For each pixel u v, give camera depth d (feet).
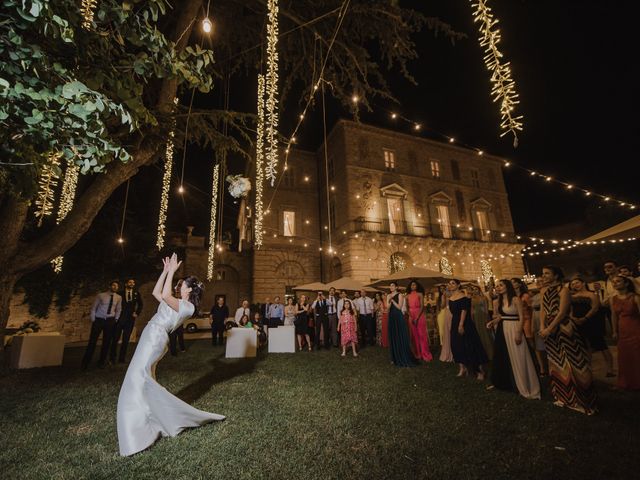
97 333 20.84
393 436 9.62
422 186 74.95
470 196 80.33
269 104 14.87
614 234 23.80
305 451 8.68
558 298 12.76
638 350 14.05
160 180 59.88
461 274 72.43
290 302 36.99
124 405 9.11
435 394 13.98
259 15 28.17
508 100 9.21
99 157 8.83
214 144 25.76
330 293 33.91
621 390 14.20
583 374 11.74
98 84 8.67
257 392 14.30
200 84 10.57
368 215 66.49
